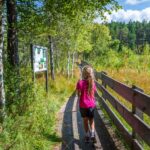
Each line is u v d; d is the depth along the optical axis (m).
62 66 13.27
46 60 6.30
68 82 8.48
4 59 4.02
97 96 5.68
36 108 3.63
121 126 3.10
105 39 33.56
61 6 5.30
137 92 2.35
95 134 3.43
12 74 3.81
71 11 5.32
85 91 3.19
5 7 4.89
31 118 3.31
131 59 17.50
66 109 5.13
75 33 11.00
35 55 5.44
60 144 3.16
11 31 4.68
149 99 2.03
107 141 3.17
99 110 4.66
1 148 2.46
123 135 2.98
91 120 3.21
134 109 2.50
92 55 33.19
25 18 5.73
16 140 2.66
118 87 3.24
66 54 13.47
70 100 6.28
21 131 2.88
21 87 3.84
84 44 14.43
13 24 4.66
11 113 3.30
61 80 8.60
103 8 5.20
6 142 2.64
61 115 4.60
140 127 2.27
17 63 4.68
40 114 3.61
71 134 3.52
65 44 12.11
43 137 3.16
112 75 9.25
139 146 2.35
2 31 3.34
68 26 9.40
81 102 3.19
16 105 3.46
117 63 17.77
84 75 3.24
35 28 6.04
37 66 5.55
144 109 2.16
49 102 4.85
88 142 3.16
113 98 3.66
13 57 4.64
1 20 3.34
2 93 3.24
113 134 3.29
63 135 3.48
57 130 3.68
